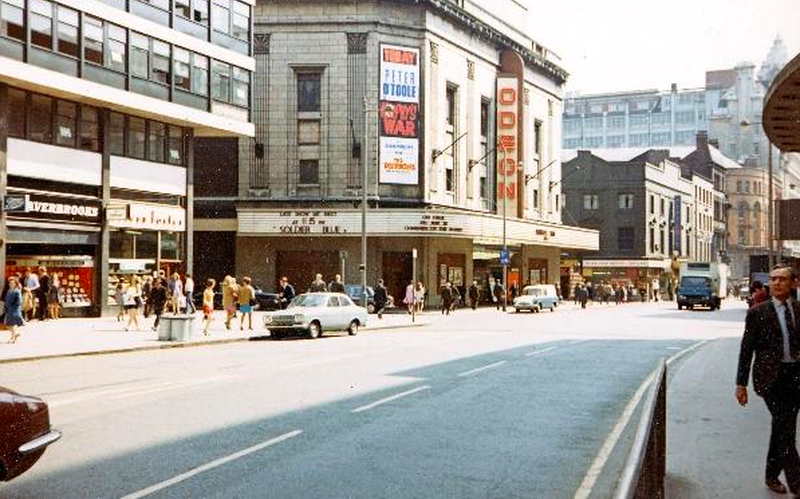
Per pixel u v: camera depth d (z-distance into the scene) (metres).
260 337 26.86
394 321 37.03
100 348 21.06
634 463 3.87
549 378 15.99
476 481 7.86
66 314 33.06
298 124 49.88
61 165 32.34
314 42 49.72
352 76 49.56
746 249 120.25
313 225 47.75
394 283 50.31
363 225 38.06
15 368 17.42
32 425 6.88
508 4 63.09
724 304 74.56
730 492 7.29
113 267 35.16
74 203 32.97
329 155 49.50
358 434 10.10
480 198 58.66
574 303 70.19
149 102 35.00
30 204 30.83
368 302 44.78
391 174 49.66
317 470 8.22
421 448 9.33
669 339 27.19
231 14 40.28
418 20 51.00
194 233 50.84
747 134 145.38
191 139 39.22
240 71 40.84
